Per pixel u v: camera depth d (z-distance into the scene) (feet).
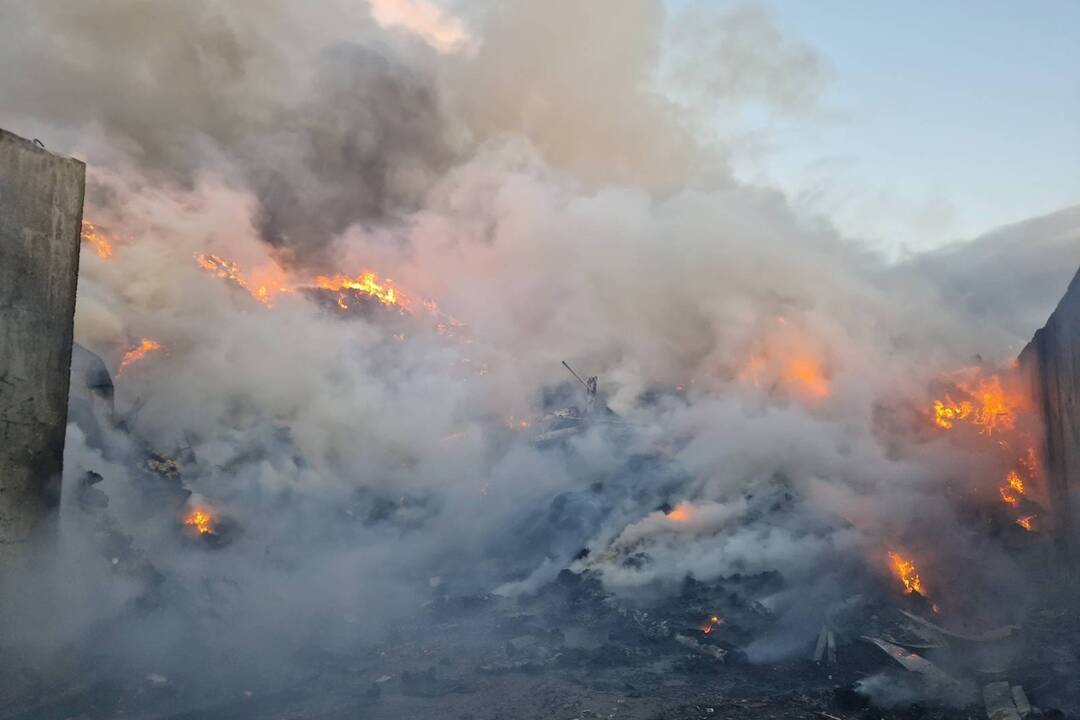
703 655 27.02
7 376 21.81
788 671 25.61
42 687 21.63
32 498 22.48
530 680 25.07
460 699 23.34
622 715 21.80
